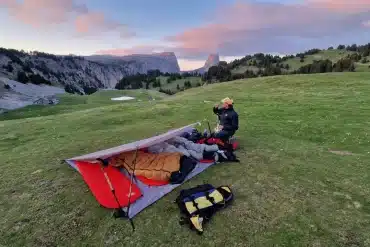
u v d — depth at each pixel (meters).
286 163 9.87
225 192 7.47
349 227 6.29
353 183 8.30
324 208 7.04
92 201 7.76
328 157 10.45
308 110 20.00
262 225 6.43
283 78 41.94
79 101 75.75
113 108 27.03
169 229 6.44
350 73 41.94
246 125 15.85
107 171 8.66
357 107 20.14
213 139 10.84
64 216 7.15
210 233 6.23
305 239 5.94
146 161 8.79
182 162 8.99
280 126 15.46
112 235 6.34
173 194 7.89
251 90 35.41
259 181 8.55
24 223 6.95
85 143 13.88
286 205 7.20
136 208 7.20
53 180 9.25
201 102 27.84
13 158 11.89
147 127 17.19
